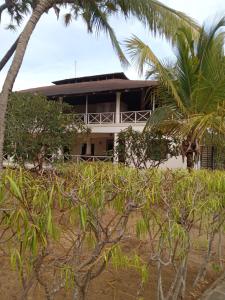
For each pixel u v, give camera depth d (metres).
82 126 14.12
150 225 2.87
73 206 1.93
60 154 12.62
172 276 4.46
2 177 1.64
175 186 2.86
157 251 2.84
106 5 8.68
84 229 2.00
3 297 3.47
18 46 6.94
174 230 2.73
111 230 2.25
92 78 30.03
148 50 8.34
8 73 6.86
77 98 21.94
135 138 13.12
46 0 7.19
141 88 18.11
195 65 8.47
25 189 1.71
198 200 3.20
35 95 12.88
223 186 3.43
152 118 9.82
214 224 3.88
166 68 9.14
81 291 2.25
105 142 22.62
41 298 3.34
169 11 8.83
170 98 9.36
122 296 3.74
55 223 1.86
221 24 8.44
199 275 4.26
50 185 1.84
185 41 8.46
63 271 2.06
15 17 12.12
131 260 2.38
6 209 1.60
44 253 1.83
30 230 1.61
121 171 2.69
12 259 1.66
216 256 5.23
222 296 4.04
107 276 4.18
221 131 7.82
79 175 2.23
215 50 8.55
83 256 2.28
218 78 8.36
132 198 2.25
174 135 9.66
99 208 2.10
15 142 11.57
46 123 12.39
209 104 8.53
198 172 3.70
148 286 4.07
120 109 21.45
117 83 20.27
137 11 8.52
